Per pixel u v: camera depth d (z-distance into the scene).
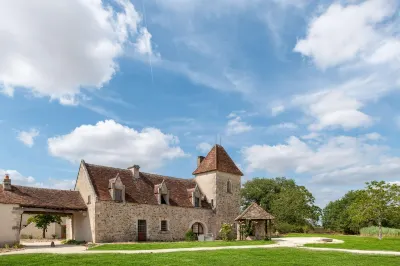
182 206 39.12
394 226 62.47
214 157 43.75
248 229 36.22
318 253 21.19
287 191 69.88
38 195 31.94
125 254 20.20
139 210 35.34
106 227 32.66
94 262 17.00
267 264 16.75
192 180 44.94
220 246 26.20
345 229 66.88
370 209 36.97
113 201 33.59
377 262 17.56
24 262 17.02
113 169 37.28
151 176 40.34
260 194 76.31
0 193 29.55
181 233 38.47
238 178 45.34
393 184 37.31
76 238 34.12
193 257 18.86
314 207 69.12
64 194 33.81
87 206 33.53
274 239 36.06
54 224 53.47
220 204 42.34
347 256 19.75
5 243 28.34
